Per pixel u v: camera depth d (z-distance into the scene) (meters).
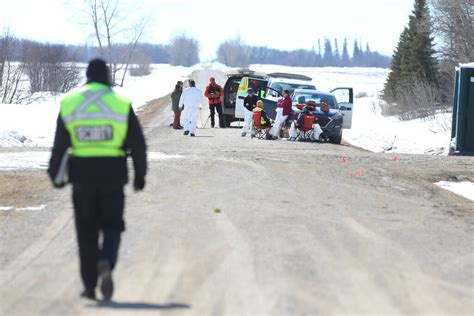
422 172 53.22
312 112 79.00
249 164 51.66
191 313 19.23
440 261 26.55
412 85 168.62
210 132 88.56
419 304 20.81
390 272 24.39
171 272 23.67
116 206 20.62
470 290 22.81
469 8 164.12
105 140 20.30
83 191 20.38
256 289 21.69
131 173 45.16
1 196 38.91
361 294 21.56
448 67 169.88
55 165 20.39
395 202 39.41
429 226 33.28
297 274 23.56
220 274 23.42
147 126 100.06
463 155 74.62
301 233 29.91
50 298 20.80
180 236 29.00
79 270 22.69
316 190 41.44
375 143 99.06
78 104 20.39
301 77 118.44
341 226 31.84
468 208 39.75
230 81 102.50
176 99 94.06
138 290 21.59
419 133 102.25
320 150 65.56
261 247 27.27
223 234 29.38
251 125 81.31
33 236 29.56
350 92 97.56
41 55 189.62
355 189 42.78
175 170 47.81
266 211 34.50
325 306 20.19
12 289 21.81
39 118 95.50
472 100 74.25
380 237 30.05
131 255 25.94
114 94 20.66
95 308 19.72
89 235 20.67
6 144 69.94
